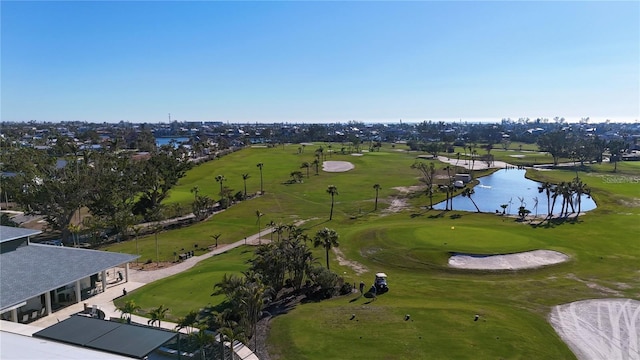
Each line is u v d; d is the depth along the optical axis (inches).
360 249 2637.8
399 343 1424.7
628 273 2160.4
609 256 2412.6
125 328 1067.3
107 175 3356.3
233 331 1284.4
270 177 5684.1
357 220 3548.2
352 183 5285.4
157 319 1389.0
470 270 2215.8
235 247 2802.7
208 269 2247.8
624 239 2741.1
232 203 4212.6
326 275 1968.5
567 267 2250.2
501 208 4158.5
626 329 1577.3
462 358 1338.6
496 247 2476.6
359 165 6811.0
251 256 2544.3
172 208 3720.5
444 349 1389.0
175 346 1348.4
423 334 1489.9
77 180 3090.6
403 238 2706.7
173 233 3198.8
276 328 1558.8
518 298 1871.3
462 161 7706.7
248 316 1445.6
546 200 4562.0
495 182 5772.6
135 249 2792.8
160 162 4239.7
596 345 1459.2
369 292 1918.1
